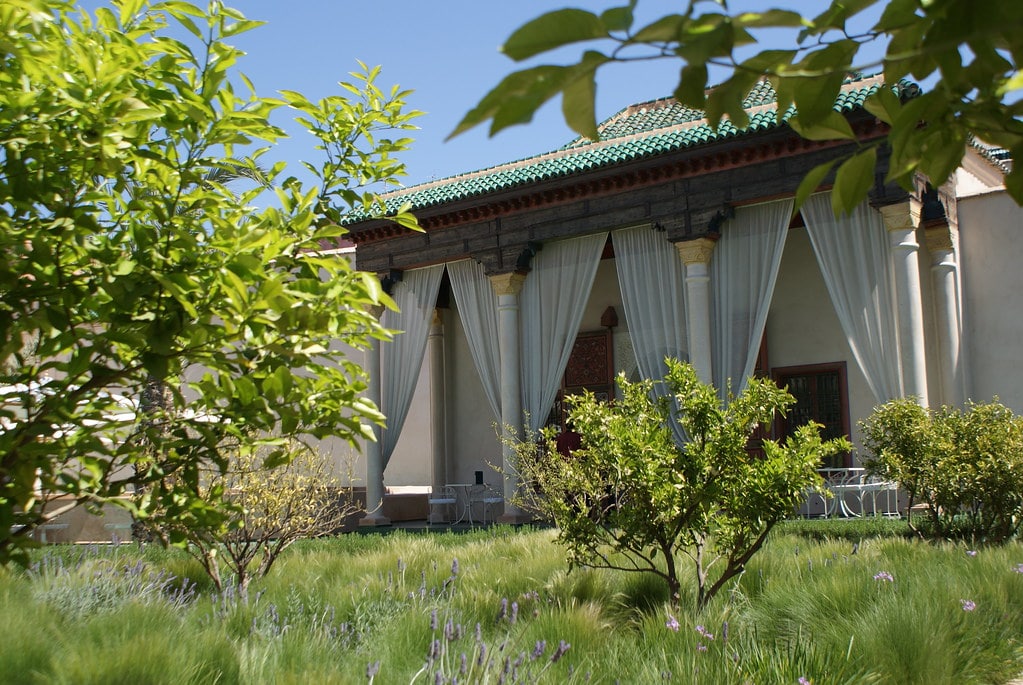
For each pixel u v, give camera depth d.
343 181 3.33
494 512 18.89
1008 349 14.67
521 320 16.61
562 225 15.94
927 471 9.55
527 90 1.00
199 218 2.59
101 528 14.91
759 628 5.60
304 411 2.40
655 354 14.91
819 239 13.75
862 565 6.72
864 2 1.33
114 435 2.66
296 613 5.93
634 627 6.13
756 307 14.16
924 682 4.52
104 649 4.16
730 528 6.16
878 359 13.19
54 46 2.31
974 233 15.15
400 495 19.70
